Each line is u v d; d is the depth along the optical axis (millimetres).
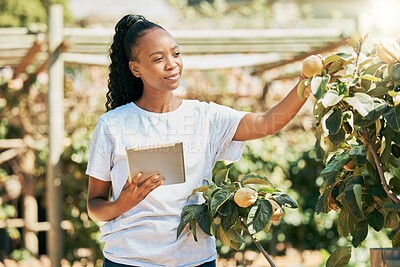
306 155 7797
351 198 2746
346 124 2770
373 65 2793
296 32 7504
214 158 3195
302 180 7828
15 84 8523
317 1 19172
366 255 7191
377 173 2861
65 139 7496
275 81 9117
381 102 2750
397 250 2523
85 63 8273
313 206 7797
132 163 2842
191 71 9164
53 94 7176
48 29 7109
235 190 2979
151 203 3035
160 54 3082
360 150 2902
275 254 7895
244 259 7883
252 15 13961
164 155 2838
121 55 3242
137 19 3232
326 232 7801
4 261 8469
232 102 9148
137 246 3029
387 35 7688
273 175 7730
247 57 8719
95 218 3111
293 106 3074
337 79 2721
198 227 3055
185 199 3061
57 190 7211
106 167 3117
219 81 9180
